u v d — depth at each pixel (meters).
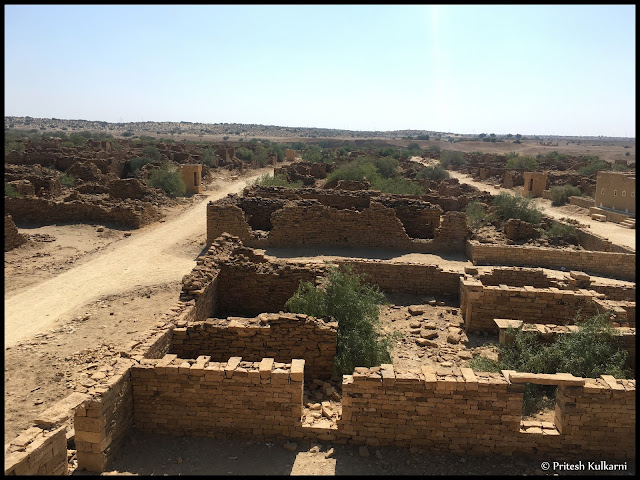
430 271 18.98
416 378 8.89
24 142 62.25
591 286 17.61
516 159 70.75
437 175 57.88
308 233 24.58
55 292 17.52
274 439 9.27
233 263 16.27
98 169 43.44
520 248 22.55
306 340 11.85
